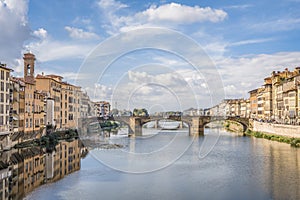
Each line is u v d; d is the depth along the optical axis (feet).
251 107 510.58
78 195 117.60
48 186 128.57
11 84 223.10
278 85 371.35
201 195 118.21
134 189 124.88
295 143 242.99
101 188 125.59
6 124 210.59
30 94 261.44
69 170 157.07
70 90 370.53
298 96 299.79
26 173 151.02
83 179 139.64
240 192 121.80
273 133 301.02
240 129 404.36
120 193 119.65
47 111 306.14
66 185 130.11
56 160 184.75
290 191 122.93
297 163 174.29
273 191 122.93
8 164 170.60
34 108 269.44
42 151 219.00
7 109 213.25
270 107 399.85
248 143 265.13
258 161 181.47
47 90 315.78
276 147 236.43
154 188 126.11
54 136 284.20
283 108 345.10
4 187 127.24
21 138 241.55
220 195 118.11
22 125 244.01
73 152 213.87
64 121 353.72
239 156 198.80
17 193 119.55
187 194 119.03
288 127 265.54
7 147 209.97
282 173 150.92
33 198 114.11
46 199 112.98
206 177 143.43
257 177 143.84
